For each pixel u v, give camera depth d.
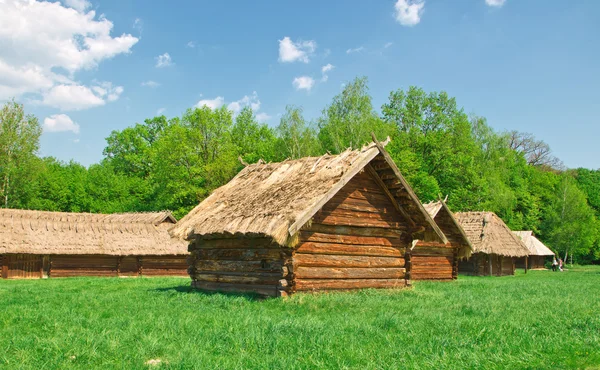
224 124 62.97
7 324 11.27
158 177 61.03
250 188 20.31
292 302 15.08
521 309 14.35
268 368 7.56
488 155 76.00
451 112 69.56
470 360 8.09
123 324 10.95
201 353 8.31
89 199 72.00
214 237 19.59
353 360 8.11
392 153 57.81
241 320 11.55
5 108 62.97
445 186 64.62
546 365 8.02
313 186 17.31
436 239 20.77
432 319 11.83
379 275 19.66
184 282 27.08
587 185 93.12
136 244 39.62
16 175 62.25
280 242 15.45
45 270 35.97
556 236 72.94
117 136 88.12
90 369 7.56
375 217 19.73
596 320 11.86
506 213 69.88
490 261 44.69
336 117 60.09
